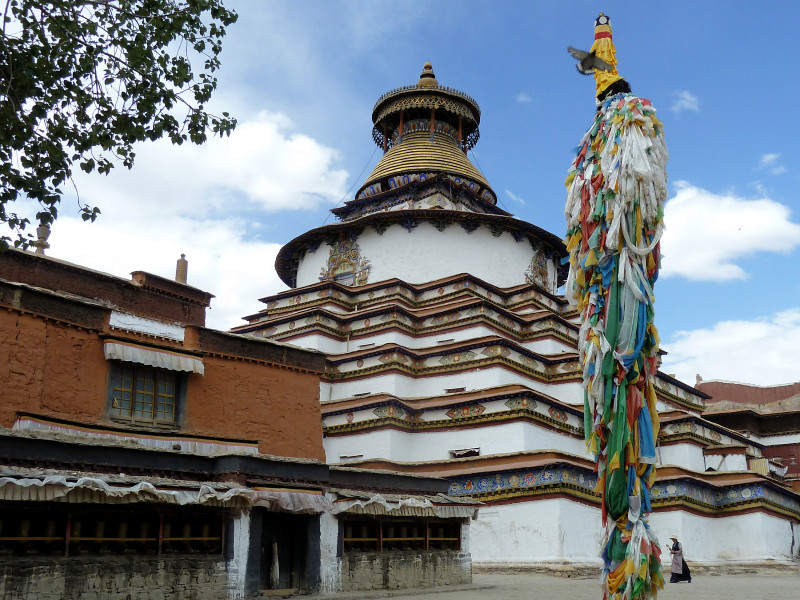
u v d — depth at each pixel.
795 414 38.84
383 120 41.84
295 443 19.66
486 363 28.30
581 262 12.00
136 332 19.50
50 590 11.25
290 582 15.07
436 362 29.73
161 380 17.30
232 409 18.45
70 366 15.63
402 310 31.66
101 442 12.70
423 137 40.38
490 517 23.64
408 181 38.41
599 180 11.86
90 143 12.07
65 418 15.27
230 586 13.54
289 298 35.59
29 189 11.34
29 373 14.88
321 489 15.40
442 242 35.34
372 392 29.25
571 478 23.17
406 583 16.94
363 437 27.28
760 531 26.19
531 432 25.80
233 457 14.08
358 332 32.25
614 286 11.61
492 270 35.47
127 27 12.14
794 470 38.28
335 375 30.47
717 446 29.77
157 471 13.36
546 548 22.23
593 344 11.48
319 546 15.27
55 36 11.70
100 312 16.47
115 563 12.09
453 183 37.06
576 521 22.92
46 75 11.71
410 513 17.00
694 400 35.62
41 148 11.70
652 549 10.80
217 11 12.61
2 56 11.41
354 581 15.87
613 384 11.34
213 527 13.72
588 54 13.01
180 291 22.11
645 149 11.69
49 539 11.51
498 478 23.86
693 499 26.19
